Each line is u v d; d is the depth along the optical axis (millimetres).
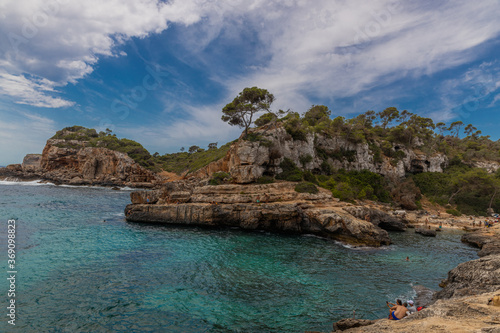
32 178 115250
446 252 34000
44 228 35062
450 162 99562
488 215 66438
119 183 110250
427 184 81938
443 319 10219
